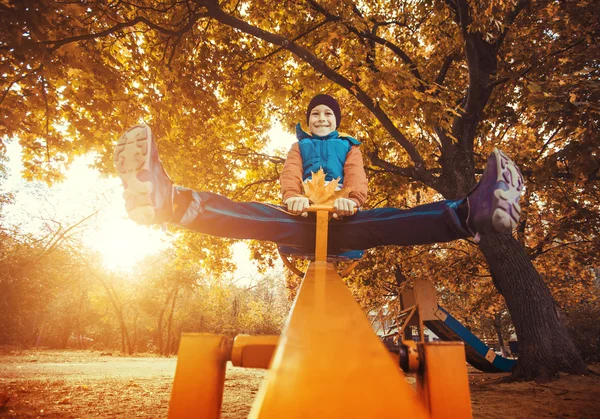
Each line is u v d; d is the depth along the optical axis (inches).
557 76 279.9
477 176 438.3
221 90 408.5
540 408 207.5
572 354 322.0
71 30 261.7
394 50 392.5
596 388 267.4
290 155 117.2
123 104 301.7
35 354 1064.2
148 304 1603.1
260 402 20.1
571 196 470.9
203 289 1667.1
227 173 498.6
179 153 389.7
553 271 683.4
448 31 433.4
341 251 88.3
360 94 332.8
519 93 402.3
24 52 200.5
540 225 607.2
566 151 251.4
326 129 122.1
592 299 805.2
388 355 24.4
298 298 36.7
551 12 346.0
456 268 647.1
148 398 246.2
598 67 273.4
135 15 340.2
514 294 345.4
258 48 410.9
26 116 282.8
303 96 403.2
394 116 302.5
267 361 50.2
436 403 45.9
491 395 251.8
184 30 316.2
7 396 229.3
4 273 1010.1
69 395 251.0
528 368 321.7
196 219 80.4
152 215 66.0
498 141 503.2
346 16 319.6
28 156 300.2
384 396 19.1
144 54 347.9
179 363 49.7
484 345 408.2
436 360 47.8
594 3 297.4
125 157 65.7
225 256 553.3
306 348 25.0
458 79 472.1
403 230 82.0
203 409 48.0
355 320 30.3
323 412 17.8
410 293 403.9
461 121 383.6
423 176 392.2
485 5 310.3
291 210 79.9
